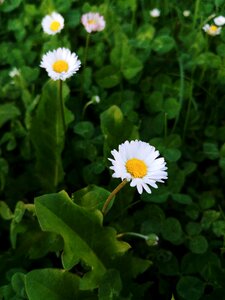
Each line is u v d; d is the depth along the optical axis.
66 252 0.16
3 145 0.26
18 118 0.26
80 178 0.24
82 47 0.29
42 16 0.31
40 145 0.22
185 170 0.23
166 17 0.32
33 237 0.19
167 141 0.23
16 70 0.26
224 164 0.23
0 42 0.32
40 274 0.16
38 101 0.22
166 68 0.29
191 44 0.28
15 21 0.31
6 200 0.23
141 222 0.21
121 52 0.26
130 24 0.30
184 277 0.19
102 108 0.26
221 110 0.27
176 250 0.21
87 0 0.33
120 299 0.16
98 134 0.25
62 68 0.20
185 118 0.26
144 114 0.26
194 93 0.27
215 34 0.26
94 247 0.17
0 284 0.19
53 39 0.28
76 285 0.16
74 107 0.26
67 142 0.24
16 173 0.25
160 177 0.15
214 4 0.28
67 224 0.16
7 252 0.20
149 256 0.21
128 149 0.16
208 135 0.25
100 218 0.16
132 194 0.21
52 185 0.23
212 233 0.21
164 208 0.23
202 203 0.22
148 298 0.20
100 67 0.28
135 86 0.28
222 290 0.18
